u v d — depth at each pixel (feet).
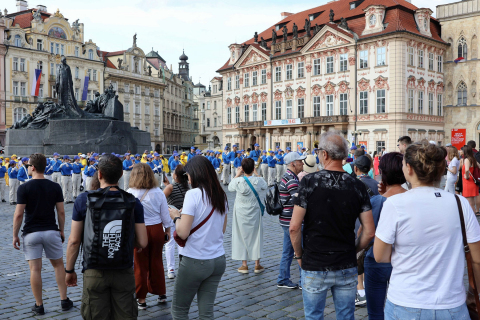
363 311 22.88
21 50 233.96
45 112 105.29
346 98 183.83
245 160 29.60
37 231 22.06
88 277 16.03
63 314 22.33
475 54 181.57
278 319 21.57
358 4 197.47
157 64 343.46
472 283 11.91
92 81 266.16
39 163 22.43
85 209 16.71
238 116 237.04
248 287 26.73
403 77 167.43
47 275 29.63
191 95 418.92
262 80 220.64
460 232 11.51
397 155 17.97
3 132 228.43
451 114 188.55
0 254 36.06
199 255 17.08
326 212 14.69
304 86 200.23
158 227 23.67
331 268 14.60
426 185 12.10
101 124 103.14
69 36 256.32
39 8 255.50
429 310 11.19
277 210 26.22
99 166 16.34
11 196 73.51
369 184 21.39
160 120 324.80
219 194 17.66
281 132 210.79
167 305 24.04
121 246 15.98
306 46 196.54
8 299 24.72
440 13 191.11
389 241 11.85
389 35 167.43
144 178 23.50
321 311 14.94
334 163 15.56
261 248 29.91
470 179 46.44
